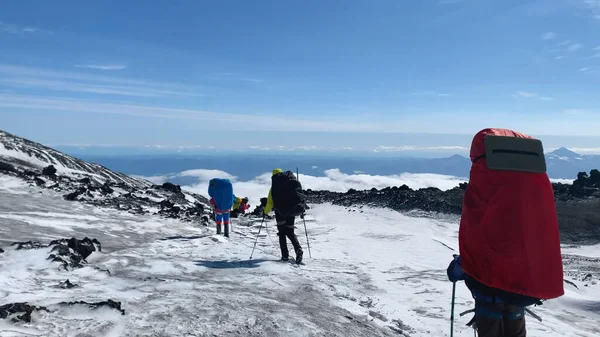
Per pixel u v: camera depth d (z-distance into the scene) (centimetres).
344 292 758
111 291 579
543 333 606
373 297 757
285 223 962
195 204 2209
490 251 262
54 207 1398
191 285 663
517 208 260
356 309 653
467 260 277
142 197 1964
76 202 1577
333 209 2381
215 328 454
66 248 727
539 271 258
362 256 1166
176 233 1291
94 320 434
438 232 1680
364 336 516
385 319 638
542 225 262
